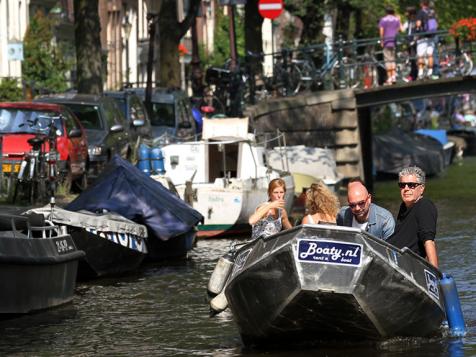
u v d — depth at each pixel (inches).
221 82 3393.2
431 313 1155.3
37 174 2034.9
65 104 2464.3
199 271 1710.1
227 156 2292.1
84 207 1800.0
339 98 3189.0
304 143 3230.8
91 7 2839.6
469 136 5187.0
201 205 2128.4
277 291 1111.6
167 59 3378.4
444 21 4783.5
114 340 1231.5
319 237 1100.5
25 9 4325.8
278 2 3361.2
